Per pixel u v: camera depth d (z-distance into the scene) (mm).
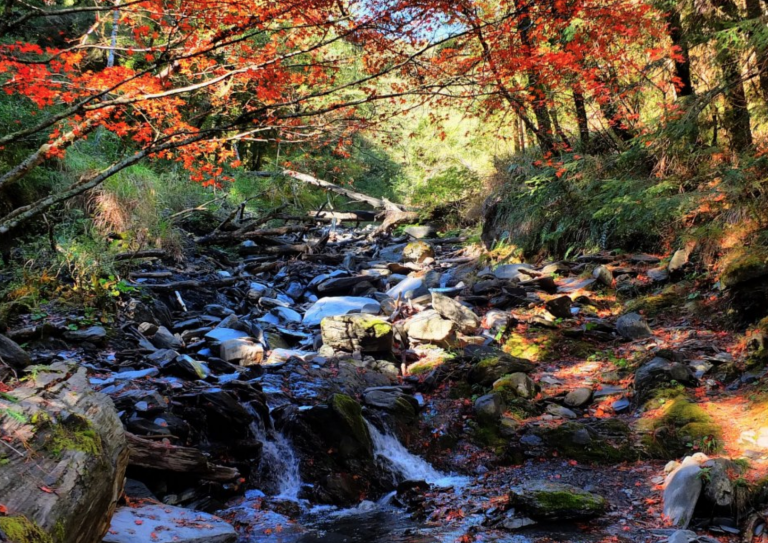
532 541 4020
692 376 5945
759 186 7395
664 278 8461
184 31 4141
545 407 6191
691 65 9672
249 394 5715
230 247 12641
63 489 2242
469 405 6363
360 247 14406
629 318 7504
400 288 9852
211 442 5152
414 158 17312
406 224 15805
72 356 6215
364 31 4312
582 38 5656
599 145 10594
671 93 9719
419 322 7992
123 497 3895
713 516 4082
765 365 5742
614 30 5844
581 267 9750
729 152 8414
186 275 10094
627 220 9188
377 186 22484
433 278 10680
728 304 7059
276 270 11891
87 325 6883
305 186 18609
